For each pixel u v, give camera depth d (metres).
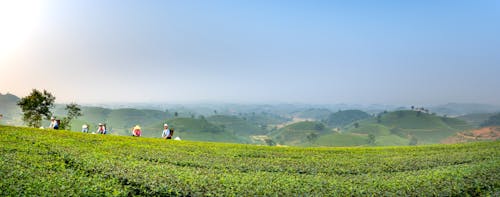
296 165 22.22
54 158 18.56
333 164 23.03
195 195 13.53
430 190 15.27
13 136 24.66
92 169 16.67
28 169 15.03
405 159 25.50
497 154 27.30
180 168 18.83
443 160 25.02
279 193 14.02
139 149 24.59
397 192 14.77
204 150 26.80
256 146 31.92
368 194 14.55
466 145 34.47
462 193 15.79
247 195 13.72
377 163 23.73
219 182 15.46
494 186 17.11
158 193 13.97
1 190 11.85
